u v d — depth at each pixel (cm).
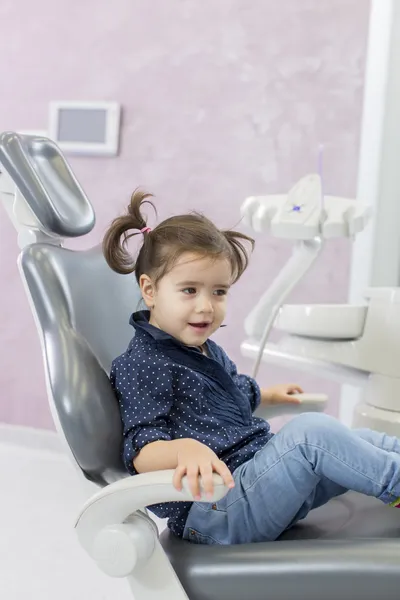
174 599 103
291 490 109
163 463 105
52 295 118
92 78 270
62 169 130
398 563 97
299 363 165
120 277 135
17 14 279
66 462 270
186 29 255
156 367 119
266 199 161
